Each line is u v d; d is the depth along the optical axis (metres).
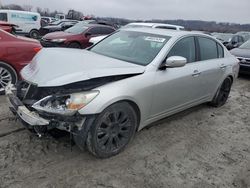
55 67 3.59
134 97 3.66
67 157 3.64
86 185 3.17
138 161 3.72
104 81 3.47
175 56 4.13
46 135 3.62
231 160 4.01
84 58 3.90
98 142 3.47
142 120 3.99
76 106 3.17
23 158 3.54
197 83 4.92
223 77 5.77
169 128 4.82
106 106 3.34
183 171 3.62
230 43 14.41
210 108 6.08
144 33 4.79
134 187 3.21
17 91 3.76
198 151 4.16
